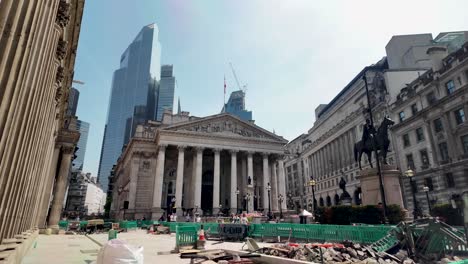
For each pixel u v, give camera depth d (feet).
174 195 236.02
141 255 17.53
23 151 27.58
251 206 195.11
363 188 81.51
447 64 163.02
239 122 247.50
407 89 196.54
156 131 229.45
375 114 231.71
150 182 233.76
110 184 438.40
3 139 19.61
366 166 240.53
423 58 232.12
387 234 46.75
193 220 162.91
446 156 159.33
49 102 45.85
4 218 23.45
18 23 21.13
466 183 143.54
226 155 254.06
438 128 165.78
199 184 217.36
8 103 20.16
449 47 230.89
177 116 269.64
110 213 344.49
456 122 152.87
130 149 258.16
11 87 20.38
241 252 42.32
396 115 202.49
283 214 194.90
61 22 42.32
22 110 24.85
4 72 19.60
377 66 273.75
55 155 119.96
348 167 274.16
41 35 27.86
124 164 289.94
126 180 262.47
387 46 271.49
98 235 101.40
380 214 65.05
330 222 75.97
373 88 244.22
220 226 80.02
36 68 26.99
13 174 24.54
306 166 387.75
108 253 16.65
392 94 212.43
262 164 262.06
